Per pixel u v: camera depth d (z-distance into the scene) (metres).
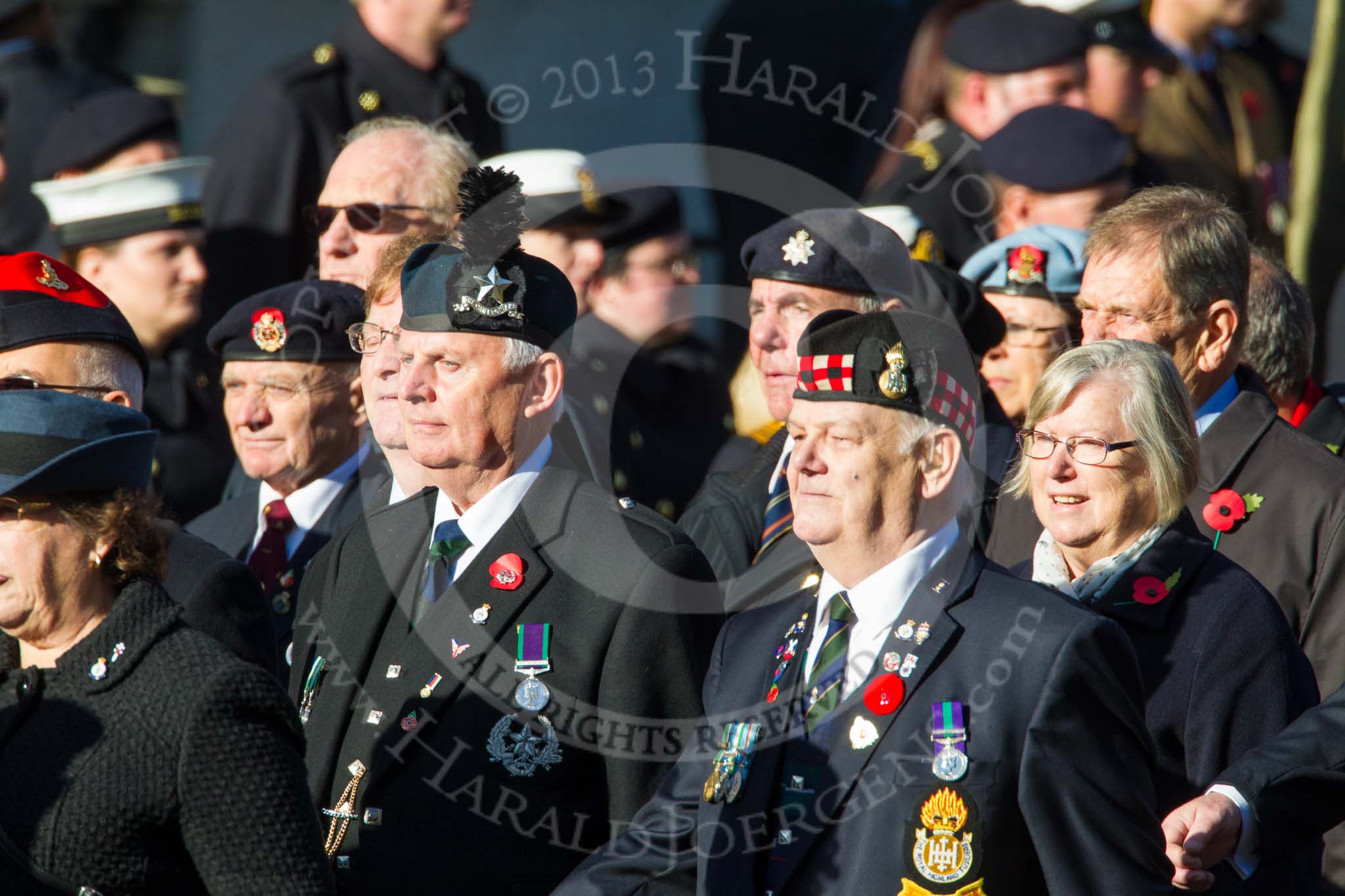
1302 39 24.34
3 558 10.16
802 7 22.58
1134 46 22.27
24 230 24.41
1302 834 11.41
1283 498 13.96
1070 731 10.20
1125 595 12.16
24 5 25.78
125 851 9.82
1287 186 24.25
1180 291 13.97
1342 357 24.47
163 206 21.20
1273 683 11.81
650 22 24.19
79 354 13.44
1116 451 12.11
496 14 24.58
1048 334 16.77
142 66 27.25
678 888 11.27
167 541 11.78
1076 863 9.98
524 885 12.27
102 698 10.10
